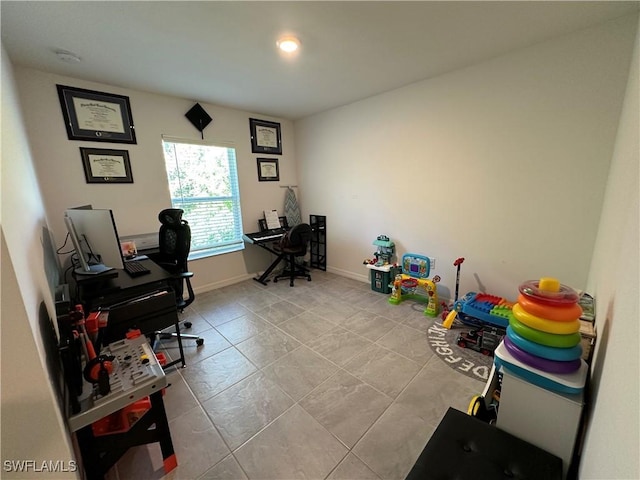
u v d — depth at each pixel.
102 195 2.73
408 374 1.93
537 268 2.30
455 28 1.81
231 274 3.85
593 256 1.96
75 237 1.92
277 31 1.79
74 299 2.05
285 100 3.27
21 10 1.51
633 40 1.68
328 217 4.14
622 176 1.35
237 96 3.10
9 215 0.92
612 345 0.86
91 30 1.73
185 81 2.61
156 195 3.08
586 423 1.05
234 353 2.23
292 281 3.74
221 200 3.71
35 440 0.87
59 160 2.47
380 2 1.52
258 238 3.67
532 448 1.05
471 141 2.52
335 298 3.30
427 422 1.54
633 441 0.53
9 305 0.80
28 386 0.85
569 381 0.99
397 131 3.06
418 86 2.78
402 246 3.29
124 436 1.21
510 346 1.14
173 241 2.54
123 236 2.88
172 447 1.30
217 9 1.56
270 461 1.34
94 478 1.17
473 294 2.55
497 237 2.49
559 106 2.02
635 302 0.68
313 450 1.39
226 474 1.29
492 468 0.97
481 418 1.32
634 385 0.58
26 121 2.26
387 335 2.45
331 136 3.80
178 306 2.28
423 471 0.97
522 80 2.15
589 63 1.86
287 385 1.86
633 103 1.36
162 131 3.05
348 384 1.85
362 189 3.58
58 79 2.40
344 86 2.85
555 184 2.12
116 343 1.44
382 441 1.43
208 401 1.73
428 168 2.88
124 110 2.78
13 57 2.05
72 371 1.11
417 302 3.13
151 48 1.98
